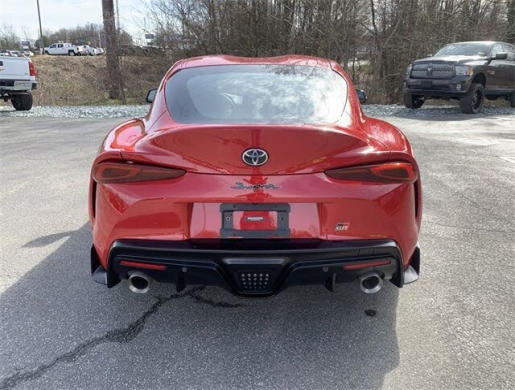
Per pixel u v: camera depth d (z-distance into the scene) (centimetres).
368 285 264
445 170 653
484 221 453
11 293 318
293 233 247
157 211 247
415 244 274
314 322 286
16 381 233
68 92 2188
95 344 263
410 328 278
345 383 232
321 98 306
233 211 245
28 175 624
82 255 378
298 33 1706
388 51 1673
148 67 1880
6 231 427
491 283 330
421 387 229
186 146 240
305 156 240
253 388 229
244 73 330
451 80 1245
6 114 1350
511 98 1479
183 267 245
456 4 1700
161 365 246
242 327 281
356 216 247
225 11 1734
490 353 253
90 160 713
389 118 1214
